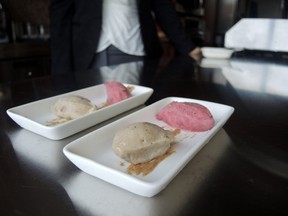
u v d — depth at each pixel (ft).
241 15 4.64
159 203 0.84
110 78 2.67
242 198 0.86
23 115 1.48
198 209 0.82
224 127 1.45
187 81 2.54
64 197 0.86
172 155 1.12
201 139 1.18
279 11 4.25
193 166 1.05
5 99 1.93
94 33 3.97
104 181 0.95
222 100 1.95
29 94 2.07
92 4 3.84
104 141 1.19
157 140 1.07
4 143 1.24
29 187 0.91
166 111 1.44
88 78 2.68
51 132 1.24
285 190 0.91
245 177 0.98
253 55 4.24
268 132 1.39
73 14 4.00
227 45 4.07
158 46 4.77
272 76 2.79
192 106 1.40
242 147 1.22
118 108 1.59
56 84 2.41
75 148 1.06
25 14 5.45
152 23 4.50
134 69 3.15
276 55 4.13
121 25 4.05
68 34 3.99
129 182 0.84
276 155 1.14
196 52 4.38
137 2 4.12
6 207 0.81
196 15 5.43
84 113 1.45
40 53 5.69
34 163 1.07
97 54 4.20
